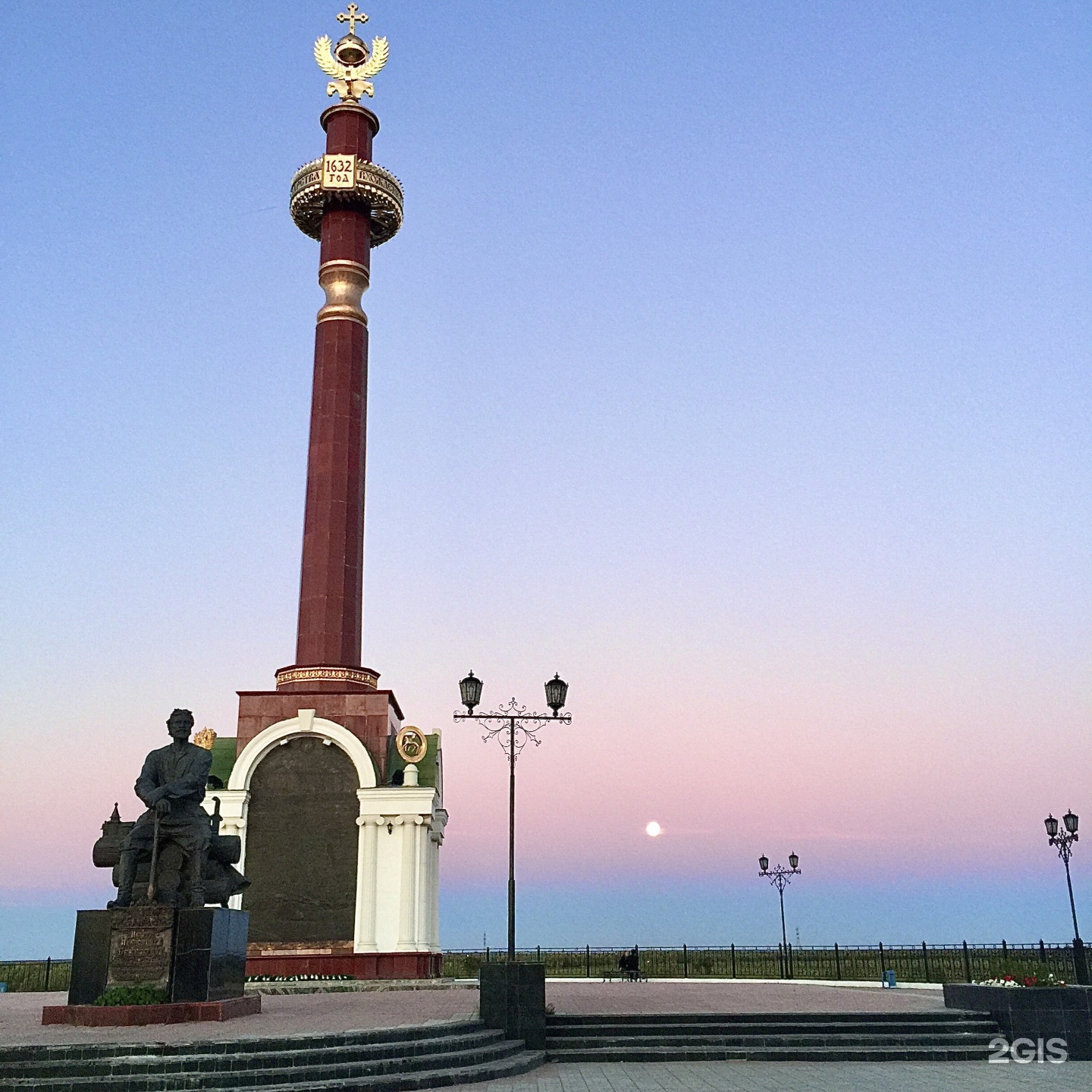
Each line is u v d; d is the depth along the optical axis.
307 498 48.25
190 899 25.83
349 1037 21.53
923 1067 24.38
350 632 46.84
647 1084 21.44
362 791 43.66
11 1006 31.69
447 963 52.47
